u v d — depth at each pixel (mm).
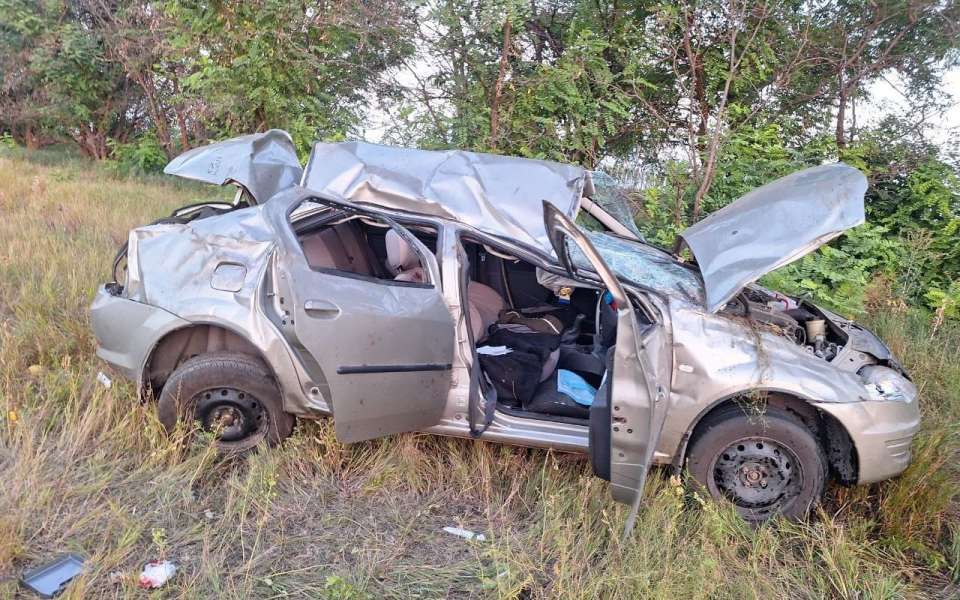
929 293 6516
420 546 3205
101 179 11844
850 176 3787
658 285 3713
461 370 3539
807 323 3926
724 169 7797
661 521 3252
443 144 8188
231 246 3598
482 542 3221
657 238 7199
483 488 3621
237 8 8328
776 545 3273
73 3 14375
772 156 7816
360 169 4031
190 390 3553
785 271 6477
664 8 8086
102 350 3787
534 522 3416
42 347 4477
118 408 3803
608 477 3123
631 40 8789
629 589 2857
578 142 8039
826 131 8609
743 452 3484
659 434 3113
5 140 15641
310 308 3068
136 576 2684
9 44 13977
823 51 8391
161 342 3646
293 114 8656
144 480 3383
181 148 13859
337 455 3689
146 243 3729
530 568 2963
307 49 8523
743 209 4062
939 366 5289
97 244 6758
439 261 3559
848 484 3631
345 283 3230
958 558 3346
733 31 7750
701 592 2793
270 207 3428
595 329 4301
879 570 3191
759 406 3383
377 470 3639
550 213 2957
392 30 8148
